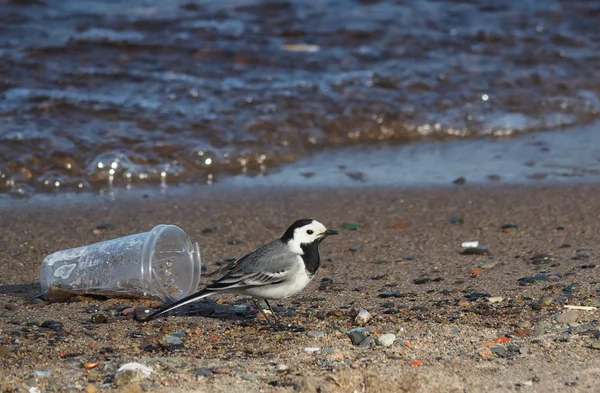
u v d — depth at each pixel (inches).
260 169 677.9
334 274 457.4
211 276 459.5
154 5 969.5
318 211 577.3
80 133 683.4
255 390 311.7
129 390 310.2
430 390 312.3
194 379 320.2
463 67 872.9
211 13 954.1
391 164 688.4
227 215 569.9
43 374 325.1
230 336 370.9
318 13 971.9
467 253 489.7
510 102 816.3
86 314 399.2
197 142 694.5
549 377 322.7
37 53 823.7
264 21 943.0
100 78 788.6
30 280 454.0
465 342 356.5
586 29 985.5
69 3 956.6
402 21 964.6
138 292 413.1
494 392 311.0
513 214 563.8
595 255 477.7
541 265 462.9
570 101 828.6
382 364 332.8
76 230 538.9
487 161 693.9
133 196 610.9
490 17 995.3
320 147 728.3
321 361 338.0
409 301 412.2
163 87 781.3
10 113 703.1
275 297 381.7
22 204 586.9
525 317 384.2
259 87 797.9
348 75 834.2
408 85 824.3
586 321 377.4
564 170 666.2
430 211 573.3
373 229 538.6
